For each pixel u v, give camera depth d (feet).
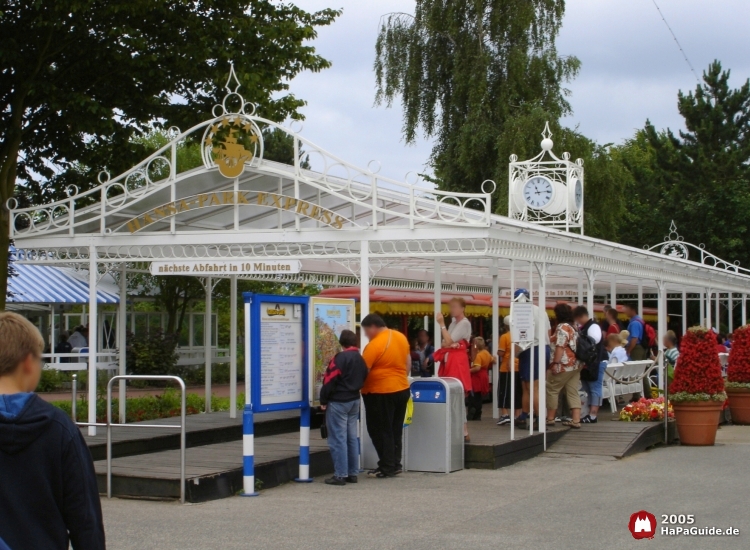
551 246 46.03
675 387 49.19
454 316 43.24
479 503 31.99
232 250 44.14
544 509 30.78
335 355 37.47
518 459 42.09
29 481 12.46
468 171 109.40
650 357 66.23
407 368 38.45
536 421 48.93
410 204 40.50
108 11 55.83
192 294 121.80
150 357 108.27
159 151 45.14
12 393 12.73
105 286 114.73
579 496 33.14
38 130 63.93
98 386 65.21
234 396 52.39
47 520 12.53
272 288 128.67
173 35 61.46
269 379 35.32
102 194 45.98
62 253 46.98
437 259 50.70
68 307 119.65
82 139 67.41
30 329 13.03
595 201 109.19
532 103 107.65
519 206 56.80
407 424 38.78
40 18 53.52
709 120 154.10
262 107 65.72
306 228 42.55
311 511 30.76
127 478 33.37
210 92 66.69
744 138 156.25
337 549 25.34
